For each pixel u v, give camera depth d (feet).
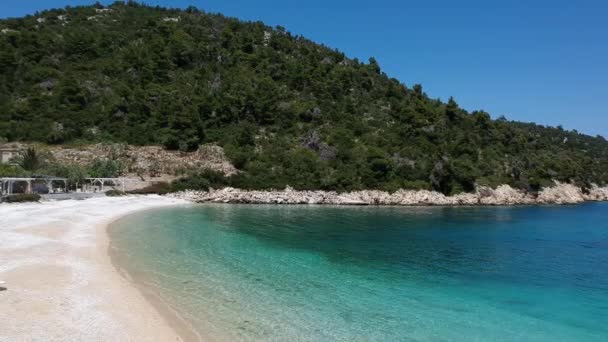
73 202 172.55
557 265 93.40
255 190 235.20
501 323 56.13
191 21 426.10
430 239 126.93
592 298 68.39
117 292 58.54
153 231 117.29
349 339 48.47
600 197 351.46
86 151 246.68
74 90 288.71
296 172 248.93
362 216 181.98
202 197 222.69
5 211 130.72
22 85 299.58
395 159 270.26
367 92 359.66
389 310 59.82
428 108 343.05
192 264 80.64
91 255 80.12
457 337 50.67
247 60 357.82
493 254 105.29
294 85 337.52
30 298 52.49
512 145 355.97
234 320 52.34
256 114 295.69
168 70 331.36
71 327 44.96
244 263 84.53
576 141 565.12
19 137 258.78
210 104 288.51
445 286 74.28
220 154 255.70
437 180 265.95
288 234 126.62
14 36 337.31
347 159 264.52
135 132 268.82
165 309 54.03
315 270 82.33
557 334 52.65
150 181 230.48
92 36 357.00
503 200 278.46
